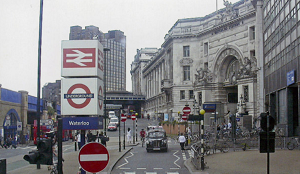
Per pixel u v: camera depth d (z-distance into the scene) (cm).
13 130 4728
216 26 6412
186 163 2100
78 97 1200
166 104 8338
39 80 1938
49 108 6675
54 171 1538
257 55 5069
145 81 13975
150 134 3022
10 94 4600
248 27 5638
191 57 7375
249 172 1625
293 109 3306
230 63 6325
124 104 14350
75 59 1212
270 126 1255
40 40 1916
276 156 2114
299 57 2886
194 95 6719
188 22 7456
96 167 865
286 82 3306
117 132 6519
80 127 1188
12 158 2617
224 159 2139
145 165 2120
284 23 3381
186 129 4212
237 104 5422
